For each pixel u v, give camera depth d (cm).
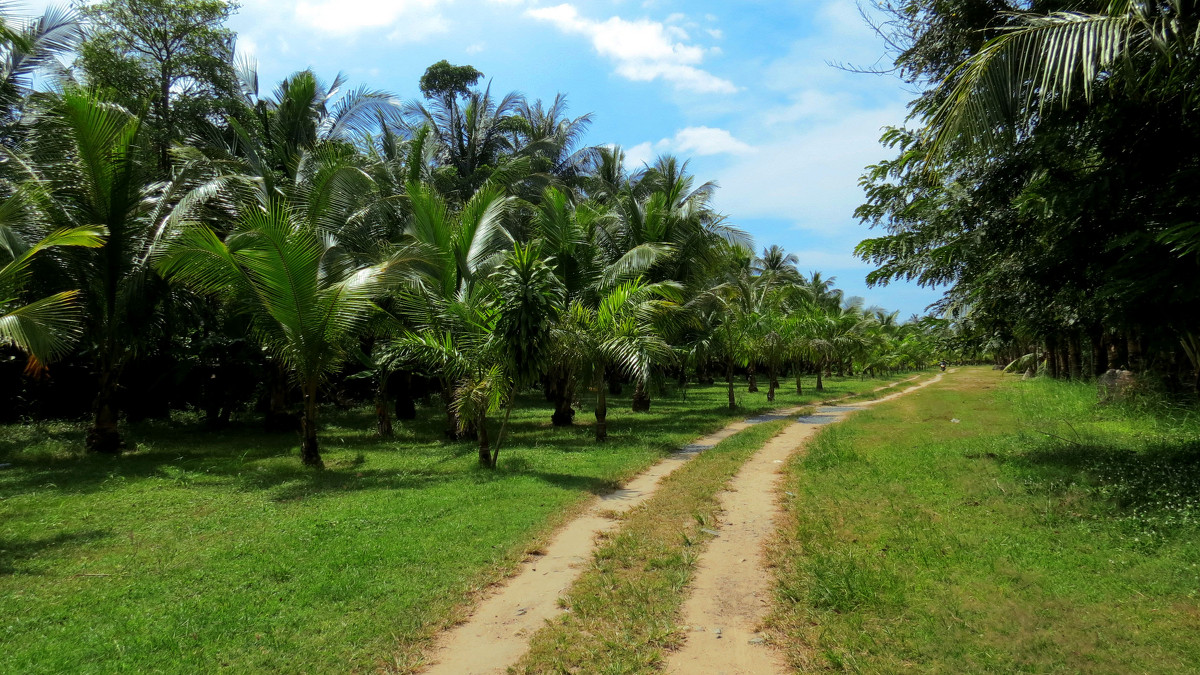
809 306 3912
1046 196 763
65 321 934
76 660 382
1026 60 623
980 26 851
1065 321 978
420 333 1228
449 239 1366
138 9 1739
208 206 1427
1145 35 605
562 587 508
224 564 555
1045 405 1672
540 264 1004
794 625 428
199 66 1844
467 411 999
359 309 1058
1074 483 731
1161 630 388
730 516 713
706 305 1939
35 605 468
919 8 905
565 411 1750
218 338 1575
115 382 1296
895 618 422
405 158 2347
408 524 671
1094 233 784
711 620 443
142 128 1399
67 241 795
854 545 571
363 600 473
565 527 677
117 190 1209
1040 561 508
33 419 1652
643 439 1356
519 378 990
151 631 423
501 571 535
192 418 1947
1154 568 482
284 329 1061
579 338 1172
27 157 1255
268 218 970
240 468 1070
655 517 704
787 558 560
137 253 1270
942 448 1074
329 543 609
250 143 1623
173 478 980
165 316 1459
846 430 1406
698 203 2073
